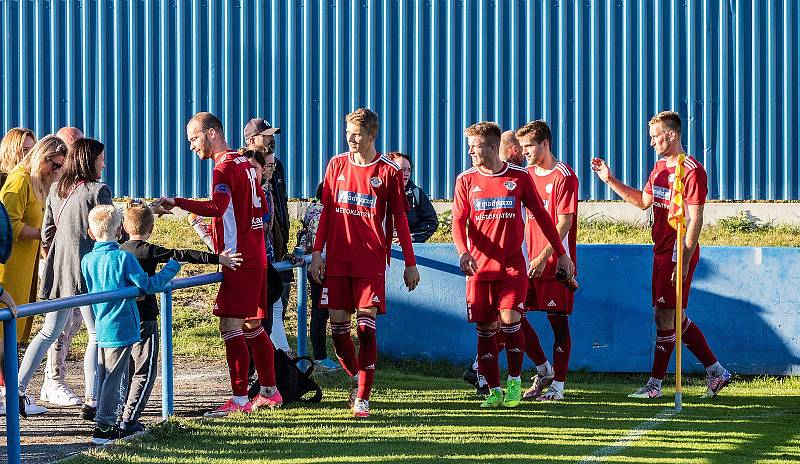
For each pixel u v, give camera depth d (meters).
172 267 19.34
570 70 49.34
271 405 22.64
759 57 48.69
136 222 20.00
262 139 26.73
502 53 49.41
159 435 19.48
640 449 19.19
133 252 19.86
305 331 27.47
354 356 22.86
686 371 29.03
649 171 49.09
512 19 49.34
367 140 21.36
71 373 27.67
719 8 48.69
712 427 21.47
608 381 28.34
